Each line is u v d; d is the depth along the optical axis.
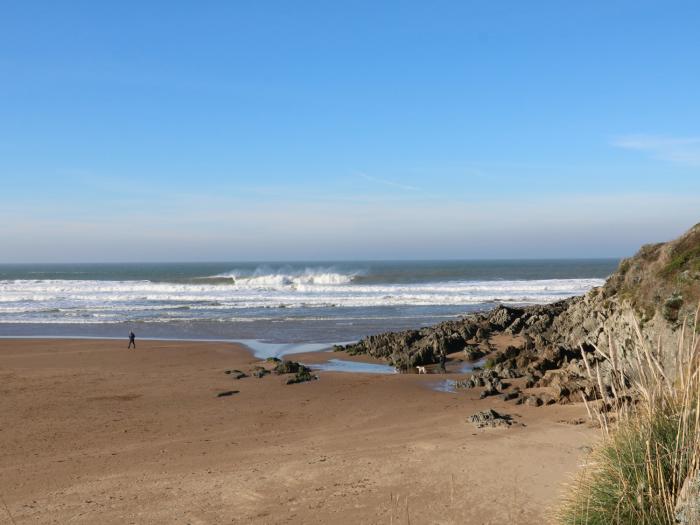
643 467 4.56
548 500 8.11
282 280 70.06
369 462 10.57
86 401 16.58
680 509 4.10
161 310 43.78
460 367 22.20
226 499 8.94
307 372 20.66
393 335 27.41
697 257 13.55
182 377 20.27
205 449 11.91
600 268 131.25
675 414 4.52
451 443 11.62
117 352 25.81
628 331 14.28
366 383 19.00
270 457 11.20
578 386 14.70
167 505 8.77
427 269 131.00
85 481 10.03
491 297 50.94
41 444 12.48
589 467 5.32
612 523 4.50
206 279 84.81
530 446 10.95
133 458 11.38
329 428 13.49
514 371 19.17
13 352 25.75
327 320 38.03
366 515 8.11
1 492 9.55
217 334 32.34
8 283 68.62
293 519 8.09
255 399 16.75
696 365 4.59
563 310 28.41
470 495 8.62
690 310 11.95
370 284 69.19
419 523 7.75
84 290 58.53
